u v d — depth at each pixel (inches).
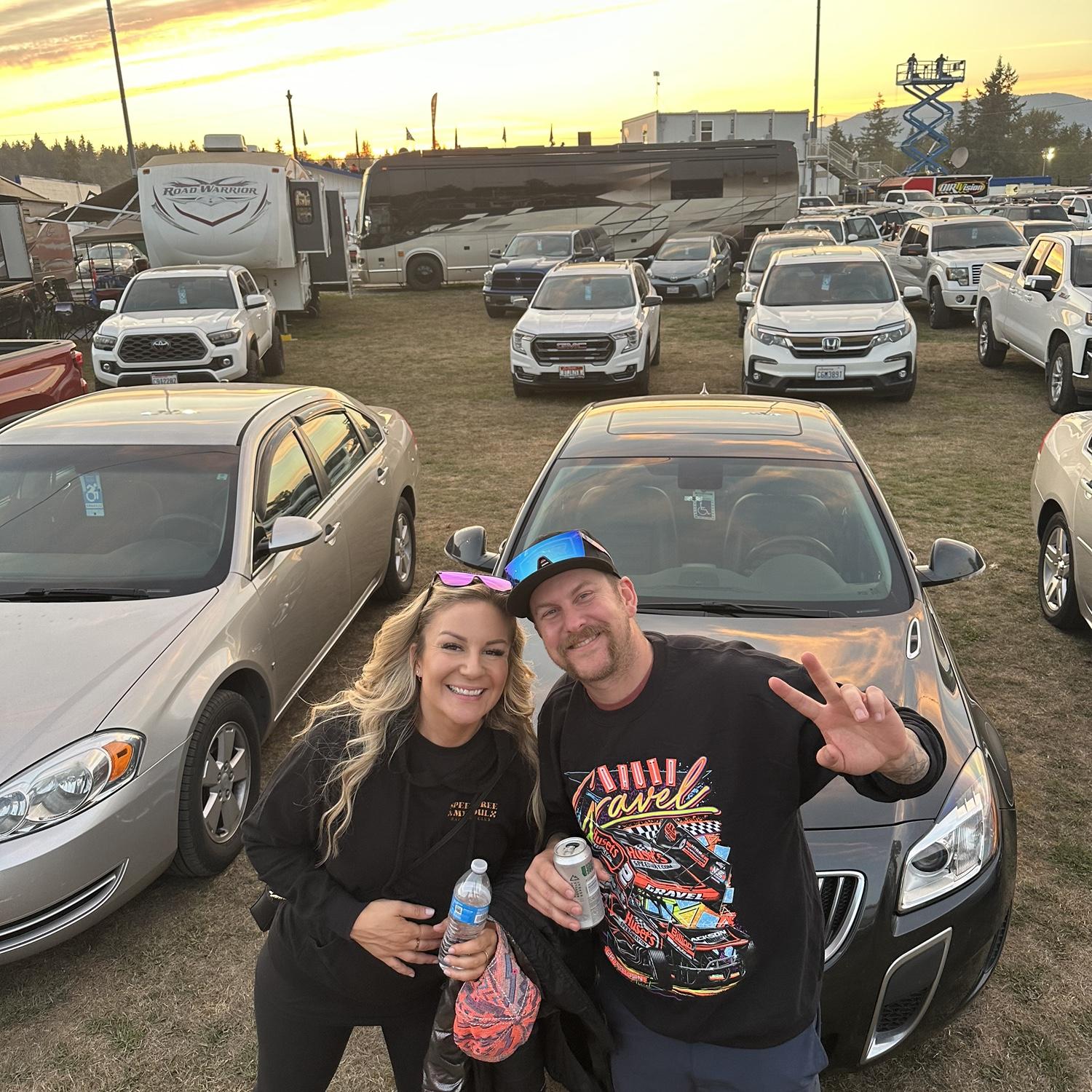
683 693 71.5
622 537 158.6
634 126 1621.6
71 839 123.9
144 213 740.0
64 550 167.6
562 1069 81.2
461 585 73.4
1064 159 5162.4
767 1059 75.2
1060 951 130.9
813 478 166.9
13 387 345.7
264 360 613.3
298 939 80.4
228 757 154.1
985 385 510.9
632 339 497.0
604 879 74.5
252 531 174.1
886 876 103.0
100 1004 128.0
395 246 1129.4
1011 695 201.2
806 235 765.3
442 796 76.4
